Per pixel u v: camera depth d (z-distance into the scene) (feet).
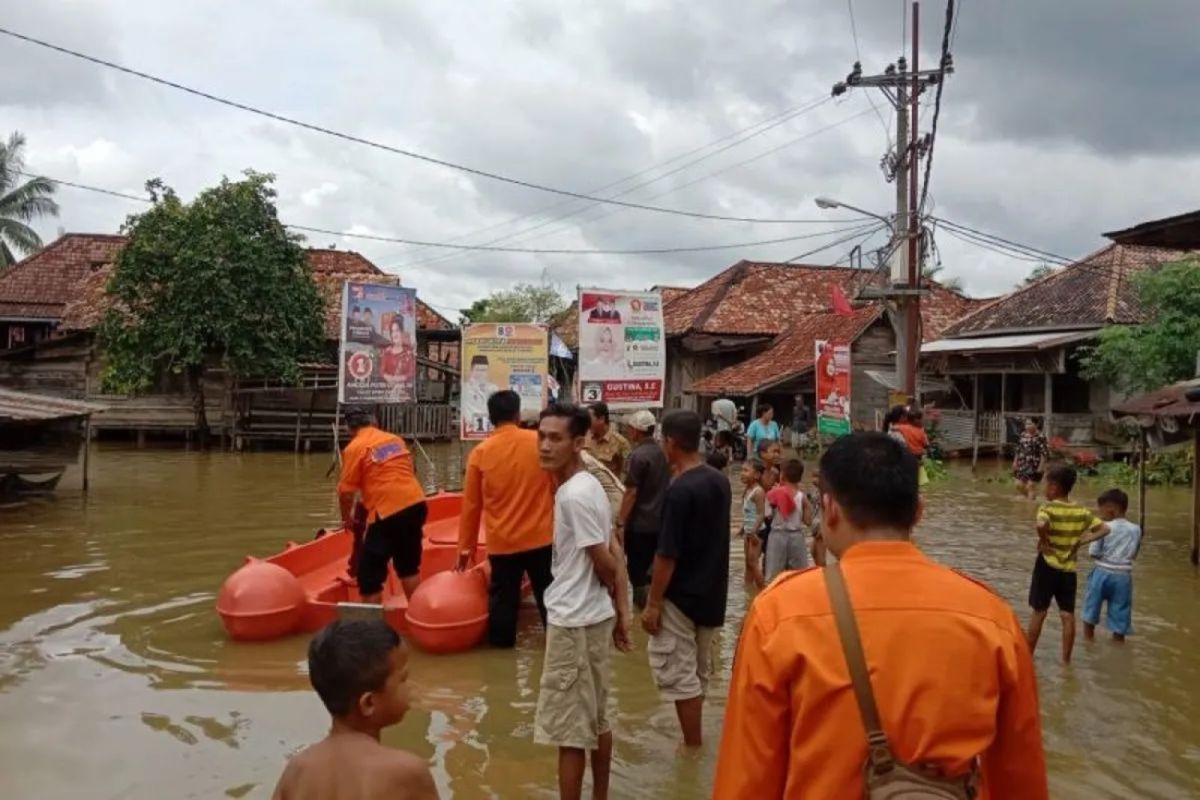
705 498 17.26
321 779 8.29
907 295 68.39
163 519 45.14
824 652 6.68
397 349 58.95
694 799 15.84
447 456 84.89
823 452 7.89
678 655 17.49
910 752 6.47
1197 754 17.92
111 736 18.04
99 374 93.09
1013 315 95.09
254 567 25.32
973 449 87.15
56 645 24.04
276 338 84.74
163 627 25.82
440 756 17.40
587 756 17.69
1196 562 38.11
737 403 103.71
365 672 8.42
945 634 6.65
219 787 15.89
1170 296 71.05
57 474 55.57
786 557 28.89
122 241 121.80
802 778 6.66
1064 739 18.63
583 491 15.40
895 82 67.31
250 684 21.11
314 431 85.20
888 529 7.25
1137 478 69.67
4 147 126.93
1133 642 25.81
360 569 25.72
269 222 85.66
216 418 91.25
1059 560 23.76
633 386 48.16
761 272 121.29
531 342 54.08
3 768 16.56
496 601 23.97
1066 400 90.68
